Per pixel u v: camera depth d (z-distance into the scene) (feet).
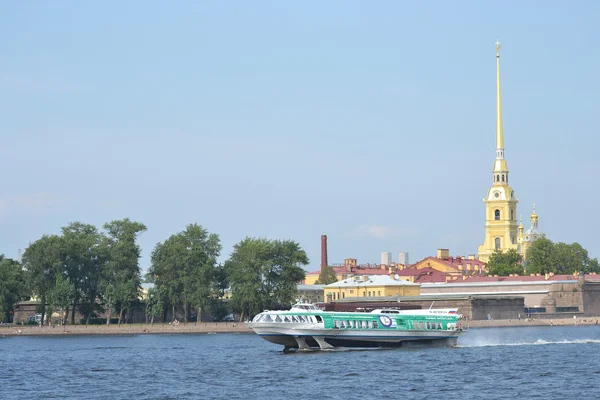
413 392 585.63
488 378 647.56
